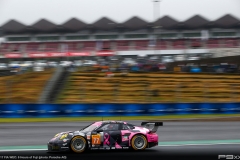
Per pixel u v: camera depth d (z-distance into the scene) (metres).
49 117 95.31
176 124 79.31
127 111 99.25
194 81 136.75
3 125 76.50
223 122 84.50
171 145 49.72
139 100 117.12
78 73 138.50
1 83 123.81
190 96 123.12
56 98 114.94
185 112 102.06
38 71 141.62
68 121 85.81
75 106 97.00
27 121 86.00
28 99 112.50
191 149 45.62
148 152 42.22
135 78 135.25
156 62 158.75
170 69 157.75
